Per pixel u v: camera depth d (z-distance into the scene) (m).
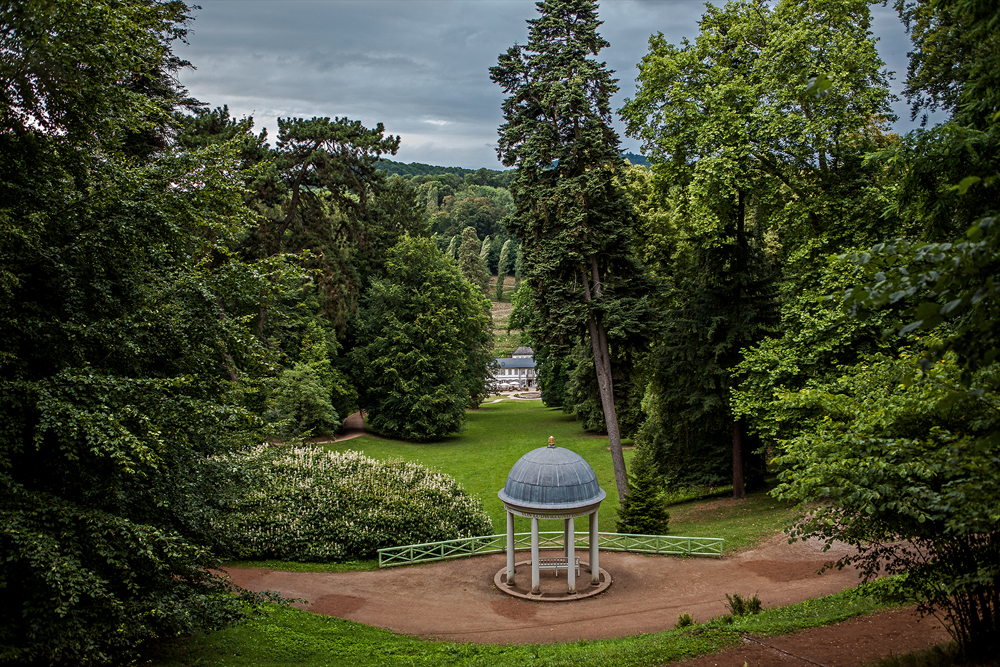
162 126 22.44
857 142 24.98
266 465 18.16
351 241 42.25
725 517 26.97
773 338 28.42
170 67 25.39
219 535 13.88
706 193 24.33
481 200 196.38
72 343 10.66
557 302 27.88
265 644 13.74
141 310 11.62
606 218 27.89
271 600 12.38
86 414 9.18
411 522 22.97
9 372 10.12
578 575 20.36
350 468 26.06
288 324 17.38
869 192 23.12
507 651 14.01
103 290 11.40
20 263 10.34
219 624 11.27
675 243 36.59
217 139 30.97
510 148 29.06
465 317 56.75
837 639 11.44
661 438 34.25
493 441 55.06
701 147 24.92
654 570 20.73
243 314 16.19
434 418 53.03
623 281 28.16
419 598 18.67
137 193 11.77
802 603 14.99
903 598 10.17
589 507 18.80
